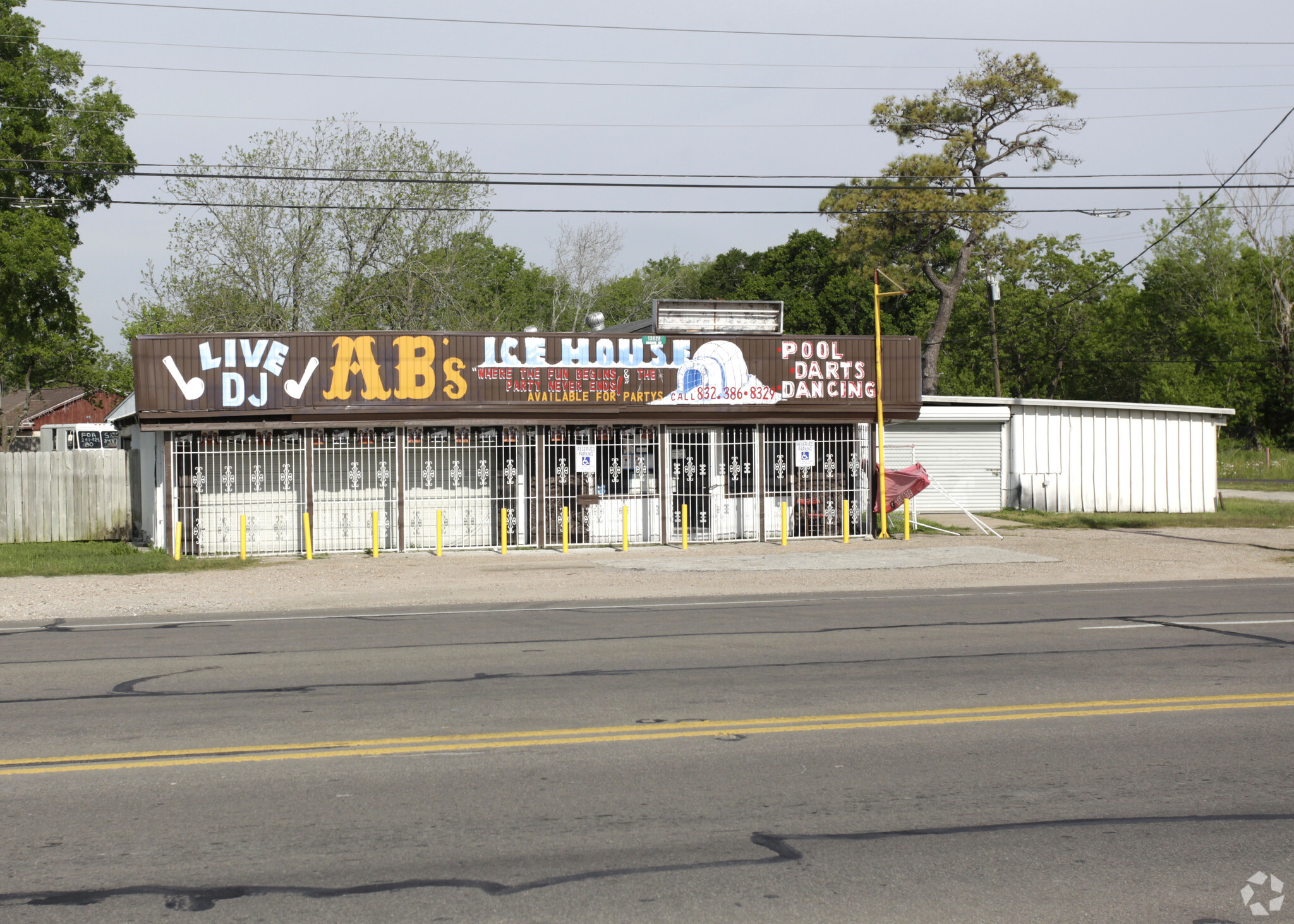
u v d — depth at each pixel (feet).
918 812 18.01
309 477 68.28
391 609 45.37
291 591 51.55
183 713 25.34
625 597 48.65
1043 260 209.87
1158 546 70.38
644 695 26.89
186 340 67.00
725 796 18.88
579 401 71.87
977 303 204.03
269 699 26.84
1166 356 224.74
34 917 14.07
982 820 17.60
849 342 76.18
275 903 14.48
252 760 21.33
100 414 242.37
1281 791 19.04
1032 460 100.32
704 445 75.41
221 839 16.88
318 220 129.08
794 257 233.35
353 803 18.62
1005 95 144.36
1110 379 225.97
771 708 25.43
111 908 14.37
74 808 18.43
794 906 14.33
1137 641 34.42
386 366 69.10
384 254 134.92
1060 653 32.35
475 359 70.28
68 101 128.57
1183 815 17.83
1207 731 23.11
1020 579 54.49
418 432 70.69
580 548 71.56
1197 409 102.01
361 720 24.52
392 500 71.36
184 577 56.70
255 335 67.67
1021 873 15.44
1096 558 63.46
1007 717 24.35
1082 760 20.95
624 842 16.69
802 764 20.83
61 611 45.14
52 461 79.61
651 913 14.14
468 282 139.64
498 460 73.00
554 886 15.01
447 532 72.23
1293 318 212.02
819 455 77.51
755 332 79.05
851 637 35.88
